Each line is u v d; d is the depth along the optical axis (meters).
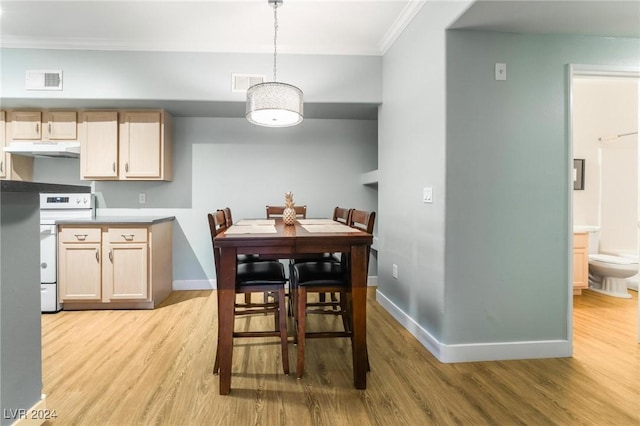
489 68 2.14
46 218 3.53
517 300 2.19
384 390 1.81
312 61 3.33
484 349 2.16
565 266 2.22
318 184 4.07
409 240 2.69
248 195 3.98
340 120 4.08
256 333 1.95
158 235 3.36
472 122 2.14
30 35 3.02
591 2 1.79
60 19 2.76
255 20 2.79
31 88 3.11
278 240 1.80
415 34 2.57
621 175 4.04
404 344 2.42
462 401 1.71
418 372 2.01
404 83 2.79
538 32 2.14
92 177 3.43
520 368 2.06
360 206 4.11
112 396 1.73
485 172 2.15
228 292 1.78
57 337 2.51
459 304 2.15
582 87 4.04
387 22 2.82
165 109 3.54
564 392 1.79
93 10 2.63
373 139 4.12
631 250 3.97
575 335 2.56
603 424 1.53
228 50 3.25
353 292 1.85
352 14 2.69
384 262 3.33
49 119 3.43
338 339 2.52
